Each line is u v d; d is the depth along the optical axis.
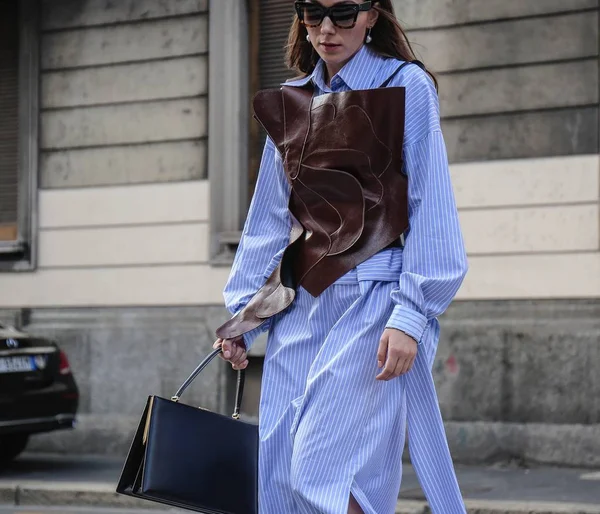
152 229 12.95
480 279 11.17
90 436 12.73
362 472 3.26
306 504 3.24
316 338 3.37
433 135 3.31
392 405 3.31
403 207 3.32
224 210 12.62
